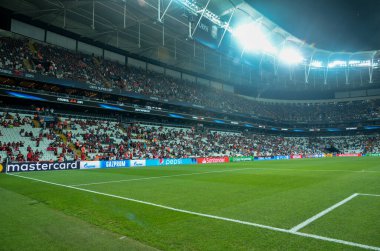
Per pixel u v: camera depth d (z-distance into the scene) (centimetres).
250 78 6362
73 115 3731
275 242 532
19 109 3262
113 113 4281
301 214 748
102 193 1173
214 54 4894
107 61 4391
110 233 611
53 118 3412
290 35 5300
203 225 658
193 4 3484
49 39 3778
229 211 802
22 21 3516
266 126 6438
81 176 1981
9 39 3325
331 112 7162
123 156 3422
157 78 5025
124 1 2956
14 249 518
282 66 6241
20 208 882
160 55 4856
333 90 7544
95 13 3316
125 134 3981
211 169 2625
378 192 1088
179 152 4200
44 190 1270
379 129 6812
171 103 4559
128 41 4250
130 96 4016
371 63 6216
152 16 3412
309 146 6706
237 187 1318
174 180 1686
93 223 694
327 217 710
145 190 1258
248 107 6450
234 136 5806
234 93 7025
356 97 7438
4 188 1358
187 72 5869
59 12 3241
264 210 806
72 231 628
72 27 3619
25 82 3300
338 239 541
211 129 5634
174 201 974
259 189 1238
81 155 3066
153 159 3538
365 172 1969
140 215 768
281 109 7238
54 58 3584
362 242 521
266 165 3162
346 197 986
